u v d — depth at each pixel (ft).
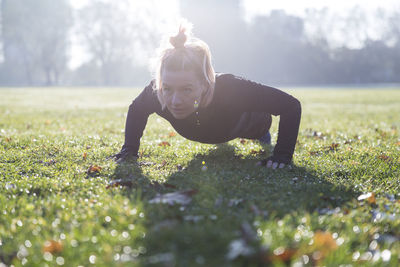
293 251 5.65
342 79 226.99
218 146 13.57
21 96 70.85
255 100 10.00
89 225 6.55
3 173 10.18
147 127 20.08
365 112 35.04
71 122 24.68
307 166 11.06
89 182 9.35
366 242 6.40
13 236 6.54
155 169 10.73
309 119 27.89
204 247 5.84
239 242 5.82
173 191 8.80
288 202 8.02
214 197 8.14
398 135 18.34
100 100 58.65
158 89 9.30
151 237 6.26
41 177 9.86
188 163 11.35
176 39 8.46
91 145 13.98
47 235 6.33
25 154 11.94
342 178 10.37
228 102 9.84
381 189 9.42
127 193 8.58
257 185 9.16
